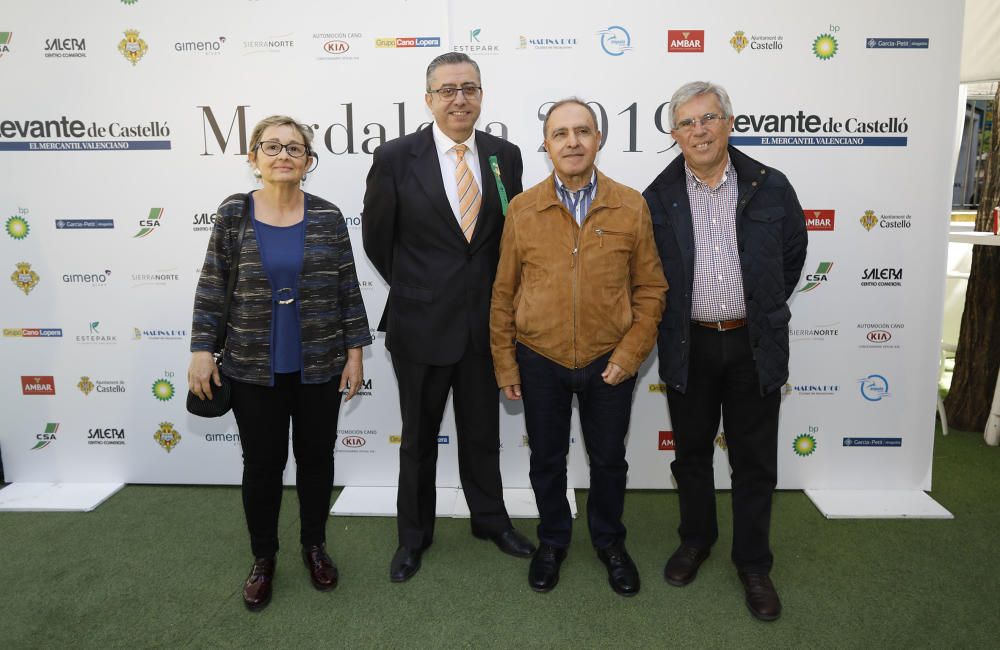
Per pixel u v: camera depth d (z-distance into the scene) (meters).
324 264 2.05
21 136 2.78
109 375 2.95
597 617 2.08
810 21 2.61
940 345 2.81
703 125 1.92
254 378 1.99
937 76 2.64
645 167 2.72
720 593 2.20
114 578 2.31
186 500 2.90
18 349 2.94
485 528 2.48
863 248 2.76
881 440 2.89
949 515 2.69
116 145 2.77
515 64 2.66
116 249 2.85
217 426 2.98
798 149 2.69
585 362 2.04
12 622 2.06
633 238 1.99
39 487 3.00
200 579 2.30
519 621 2.06
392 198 2.15
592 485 2.22
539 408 2.12
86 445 3.01
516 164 2.30
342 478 3.01
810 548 2.48
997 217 3.40
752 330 1.97
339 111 2.72
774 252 1.97
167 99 2.74
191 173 2.78
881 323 2.81
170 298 2.88
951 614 2.07
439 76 2.08
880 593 2.19
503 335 2.12
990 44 3.57
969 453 3.35
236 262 1.98
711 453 2.23
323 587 2.22
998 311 3.52
